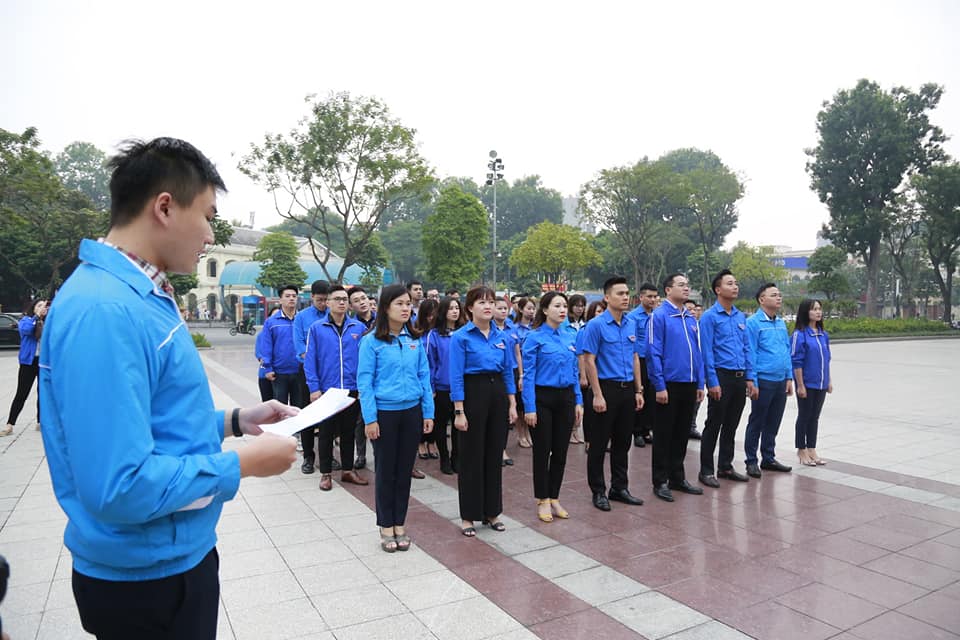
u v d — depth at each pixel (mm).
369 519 4551
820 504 4965
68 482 1290
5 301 31203
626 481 5074
